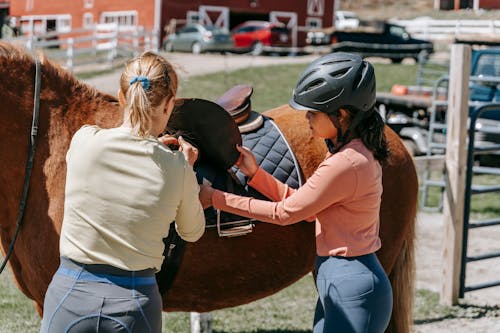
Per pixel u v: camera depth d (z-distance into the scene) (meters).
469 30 31.55
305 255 3.63
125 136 2.55
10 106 3.17
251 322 5.48
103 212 2.52
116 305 2.49
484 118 12.27
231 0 33.62
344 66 2.90
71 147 2.63
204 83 20.17
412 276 3.97
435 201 11.10
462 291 5.98
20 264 3.31
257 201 3.00
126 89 2.57
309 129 3.76
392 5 51.62
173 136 3.27
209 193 3.04
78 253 2.53
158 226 2.56
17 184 3.20
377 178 2.99
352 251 2.95
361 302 2.91
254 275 3.53
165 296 3.46
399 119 12.95
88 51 22.88
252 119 3.68
